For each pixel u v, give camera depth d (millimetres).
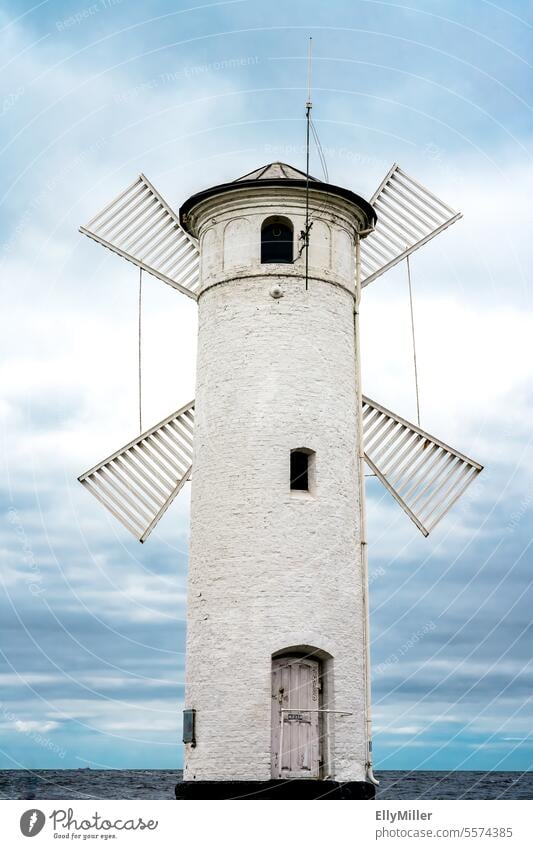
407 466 27281
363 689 24031
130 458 26844
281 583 23297
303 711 23000
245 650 22953
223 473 24297
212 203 26172
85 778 63844
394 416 27406
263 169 27062
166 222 29094
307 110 26141
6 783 52719
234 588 23422
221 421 24656
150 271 28625
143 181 29109
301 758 22922
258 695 22641
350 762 23047
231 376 24797
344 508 24547
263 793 22109
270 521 23656
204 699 23172
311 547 23703
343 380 25359
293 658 23406
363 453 26203
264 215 25578
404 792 50062
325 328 25250
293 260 25359
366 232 27812
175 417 27438
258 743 22422
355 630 24047
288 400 24422
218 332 25328
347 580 24156
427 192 29719
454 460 27703
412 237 29375
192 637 23969
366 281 28578
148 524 26625
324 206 25984
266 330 24859
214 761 22609
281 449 24109
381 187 29438
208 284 25969
